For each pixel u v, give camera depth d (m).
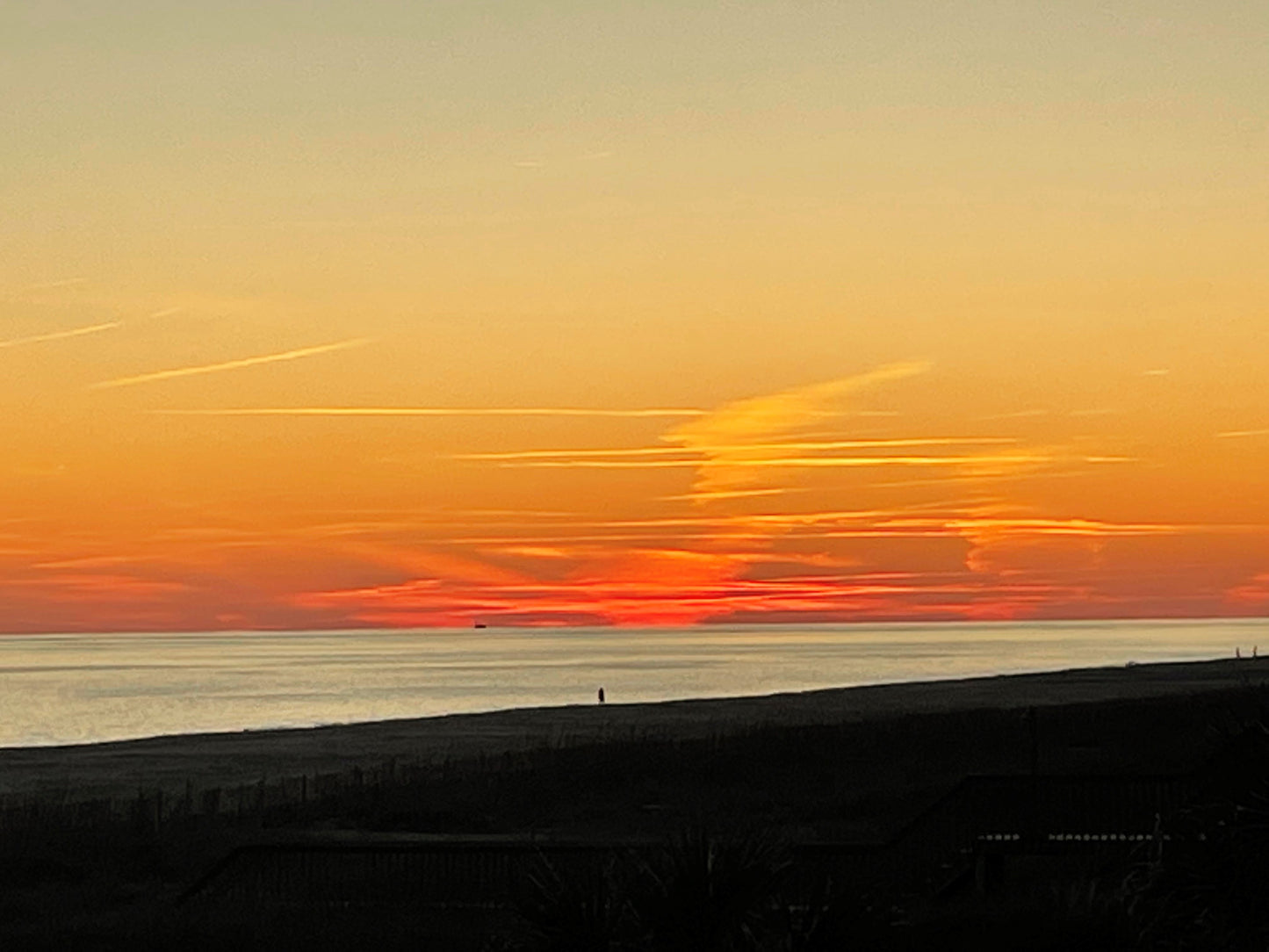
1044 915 21.94
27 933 28.72
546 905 18.67
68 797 60.59
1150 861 24.31
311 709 162.75
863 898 19.19
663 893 18.16
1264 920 20.27
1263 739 21.47
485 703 167.38
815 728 67.56
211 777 71.06
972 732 62.88
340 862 32.81
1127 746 55.62
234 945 26.62
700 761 56.97
